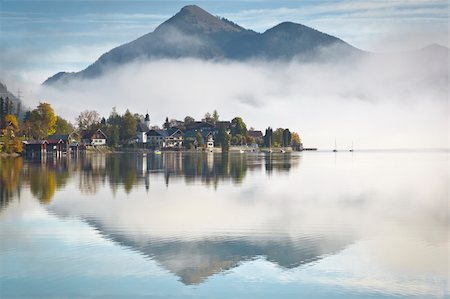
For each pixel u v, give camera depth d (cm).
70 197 6412
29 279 3044
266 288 2914
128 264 3328
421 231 4350
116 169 11825
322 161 18662
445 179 9700
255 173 10762
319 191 7288
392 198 6544
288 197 6550
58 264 3331
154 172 10806
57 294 2830
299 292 2855
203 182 8525
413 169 13425
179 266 3291
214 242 3928
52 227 4456
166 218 4912
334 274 3162
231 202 6028
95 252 3619
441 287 2939
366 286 2952
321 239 4044
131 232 4266
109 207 5575
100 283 2978
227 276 3116
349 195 6831
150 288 2914
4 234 4159
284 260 3441
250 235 4191
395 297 2786
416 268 3281
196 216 5025
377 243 3909
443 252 3659
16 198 6288
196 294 2825
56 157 19688
